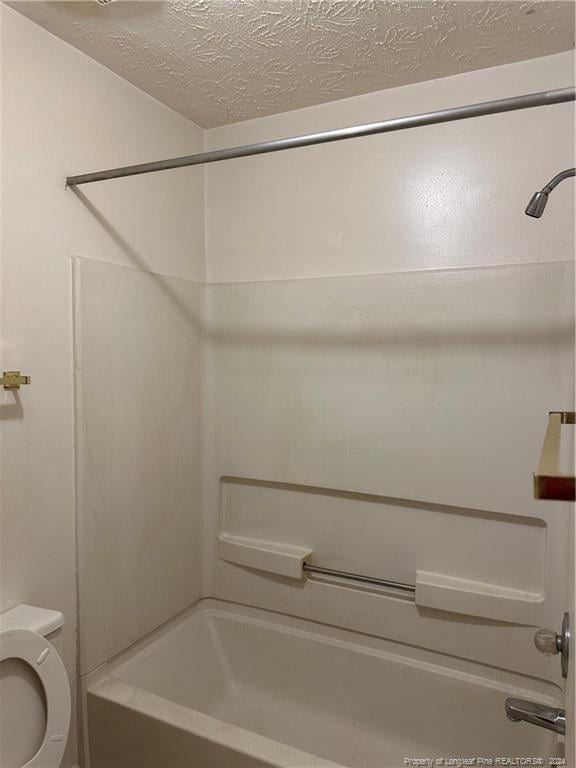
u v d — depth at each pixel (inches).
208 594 83.9
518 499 63.2
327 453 74.0
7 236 51.7
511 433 63.4
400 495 69.7
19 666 48.3
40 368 55.5
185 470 78.8
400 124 42.2
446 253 66.9
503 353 63.4
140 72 64.2
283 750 52.7
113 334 64.7
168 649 74.0
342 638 75.1
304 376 75.2
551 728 45.6
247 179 79.3
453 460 66.5
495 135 63.8
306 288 74.5
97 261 62.0
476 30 55.4
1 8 50.5
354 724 72.6
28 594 54.7
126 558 67.7
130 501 68.2
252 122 78.4
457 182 65.9
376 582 71.6
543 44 58.4
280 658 78.2
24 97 53.1
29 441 54.4
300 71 64.1
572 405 57.9
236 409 80.7
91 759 61.7
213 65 62.5
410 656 70.6
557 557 61.1
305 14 52.3
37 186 54.7
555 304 60.7
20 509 53.6
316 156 74.0
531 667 63.3
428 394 67.6
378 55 60.5
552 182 45.3
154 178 71.7
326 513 75.7
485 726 64.7
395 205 69.4
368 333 70.8
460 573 67.6
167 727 56.7
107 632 64.8
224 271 81.7
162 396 73.6
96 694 61.1
